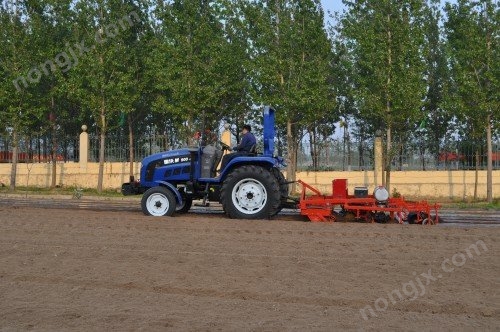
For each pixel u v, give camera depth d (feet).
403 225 41.39
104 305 23.39
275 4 77.10
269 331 20.57
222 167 45.16
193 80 76.59
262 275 27.27
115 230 38.06
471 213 56.18
